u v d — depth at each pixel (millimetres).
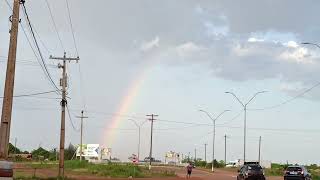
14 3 20375
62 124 47094
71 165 88625
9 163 14805
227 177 66312
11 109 19625
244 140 69062
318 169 114688
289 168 51094
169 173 74500
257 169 45938
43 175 54188
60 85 47500
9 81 19750
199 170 102375
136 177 63625
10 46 20094
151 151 103750
